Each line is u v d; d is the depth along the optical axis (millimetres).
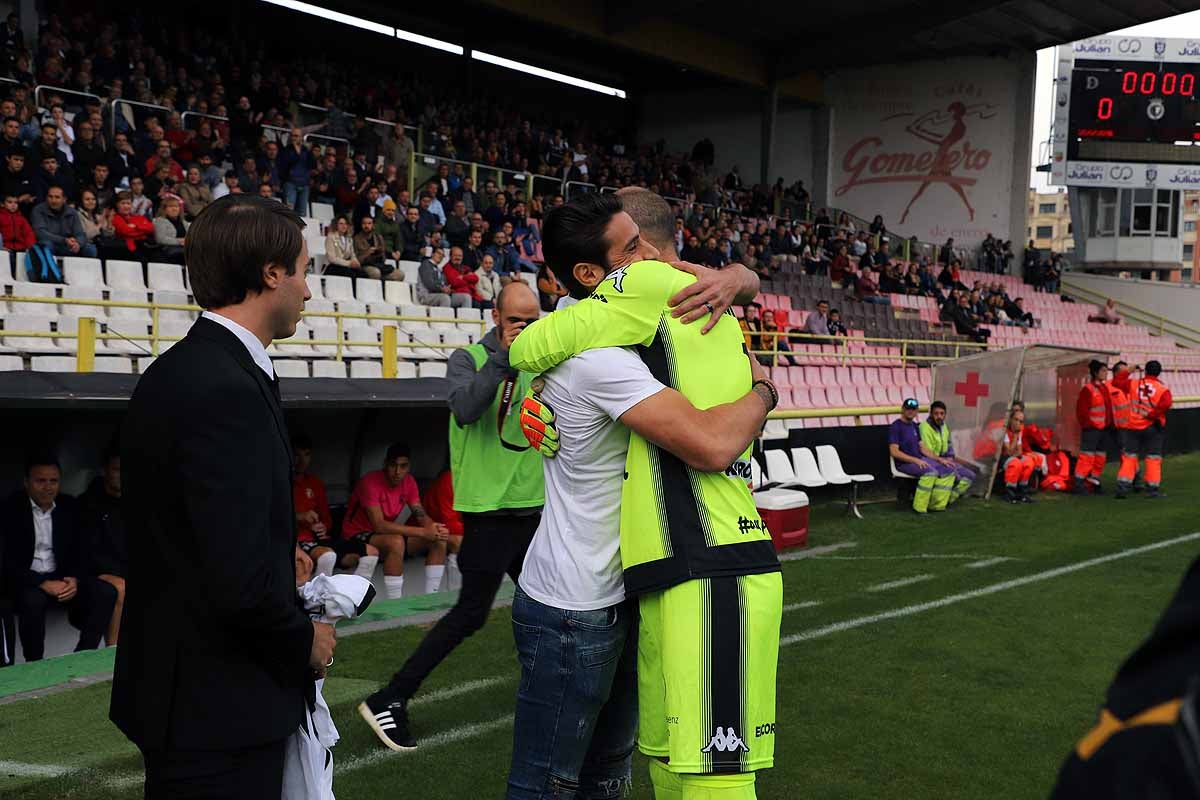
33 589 5184
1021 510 10320
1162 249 30469
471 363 3707
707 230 20500
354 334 11180
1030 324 25047
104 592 5352
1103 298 30406
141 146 12016
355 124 15312
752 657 1931
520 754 2172
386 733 3637
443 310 12438
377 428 7410
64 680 4500
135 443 1695
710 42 25562
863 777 3455
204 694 1663
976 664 4785
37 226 9742
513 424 3596
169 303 10250
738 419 1955
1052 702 4238
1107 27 26062
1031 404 12359
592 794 2354
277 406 1790
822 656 4930
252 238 1741
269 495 1677
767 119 27375
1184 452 16453
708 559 1931
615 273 2055
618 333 1987
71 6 17375
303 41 22719
